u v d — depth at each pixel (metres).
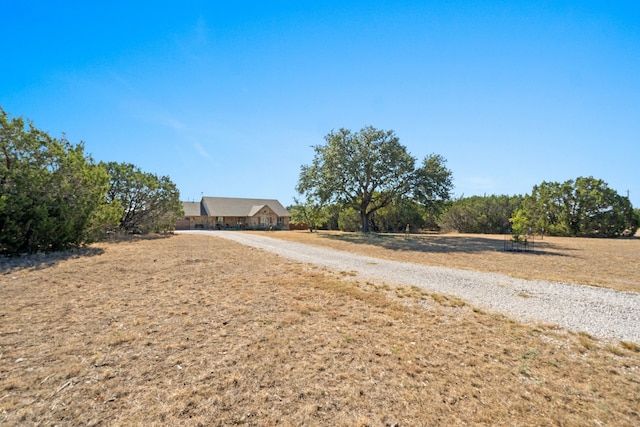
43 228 11.46
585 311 5.64
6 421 2.48
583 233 27.73
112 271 8.77
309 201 27.08
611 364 3.66
